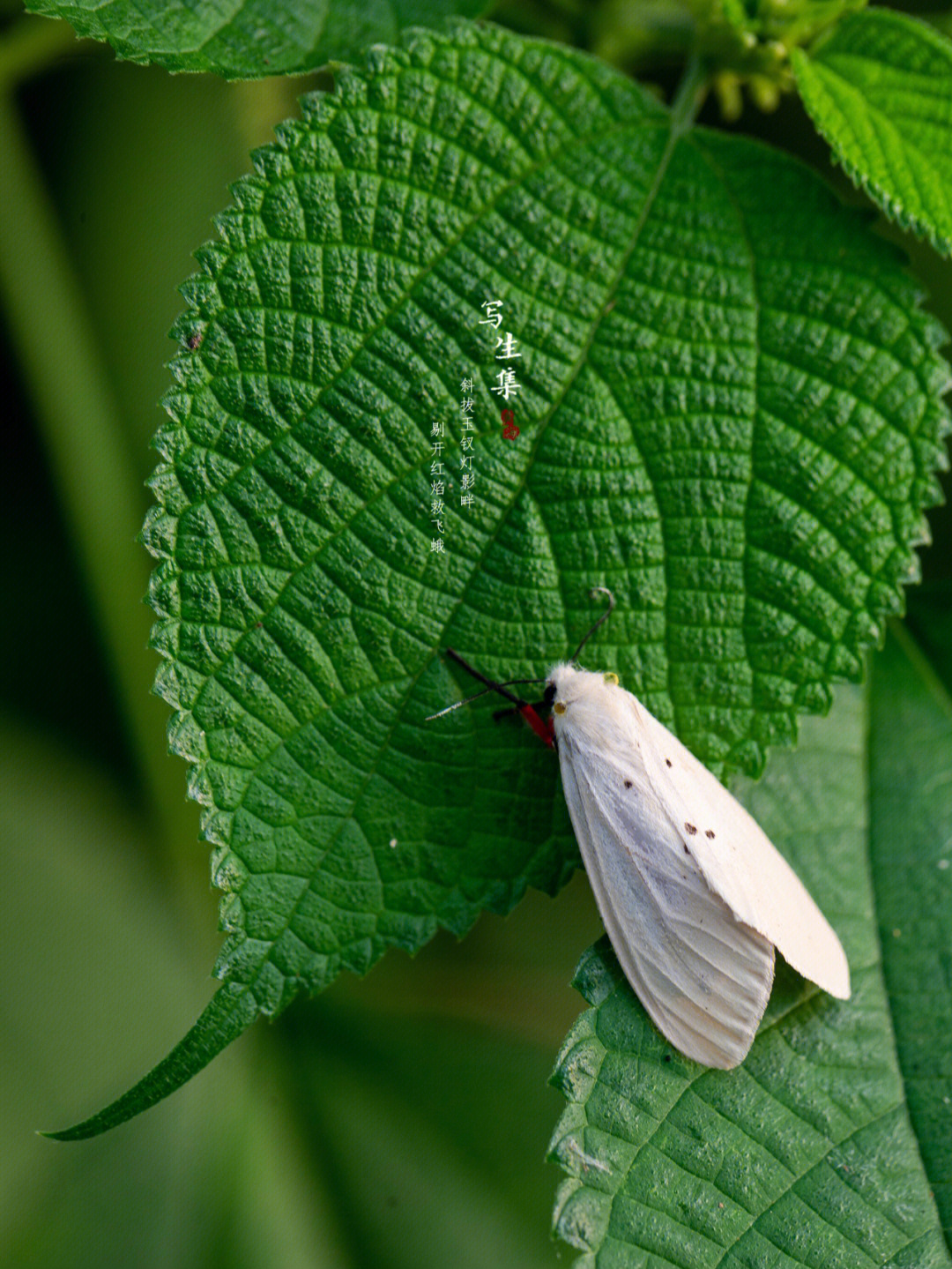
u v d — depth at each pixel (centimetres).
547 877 30
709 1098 30
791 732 30
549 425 30
